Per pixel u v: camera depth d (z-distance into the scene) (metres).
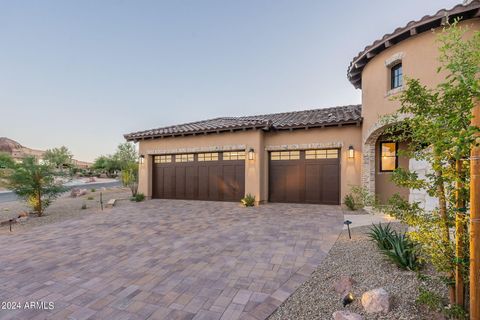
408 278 3.57
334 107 16.33
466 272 2.47
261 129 12.62
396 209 3.04
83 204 13.57
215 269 4.63
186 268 4.71
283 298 3.53
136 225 8.43
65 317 3.17
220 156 14.01
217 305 3.41
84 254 5.59
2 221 9.00
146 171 15.54
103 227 8.24
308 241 6.18
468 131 1.85
